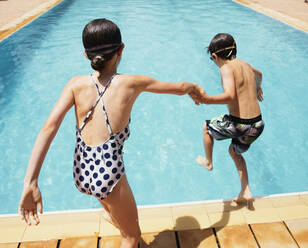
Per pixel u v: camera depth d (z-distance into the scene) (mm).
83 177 1509
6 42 6824
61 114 1404
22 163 3477
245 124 2150
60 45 6809
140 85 1533
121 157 1552
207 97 1902
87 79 1492
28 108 4461
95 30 1375
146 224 2172
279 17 8852
